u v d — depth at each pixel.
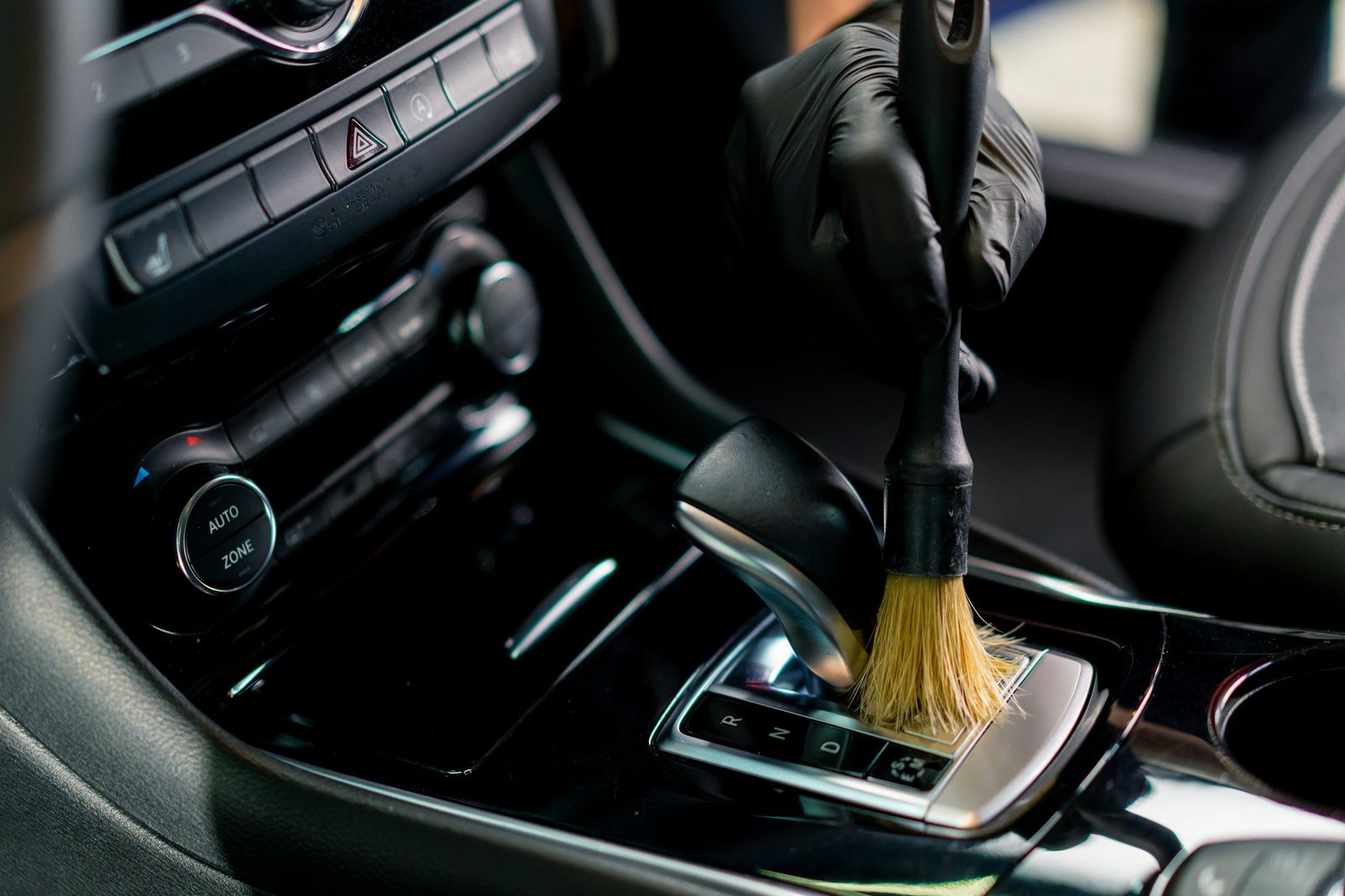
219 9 0.44
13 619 0.49
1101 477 0.77
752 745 0.50
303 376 0.60
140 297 0.44
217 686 0.56
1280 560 0.63
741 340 1.10
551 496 0.71
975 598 0.58
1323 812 0.43
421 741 0.53
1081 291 1.21
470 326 0.69
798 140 0.47
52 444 0.48
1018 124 0.50
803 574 0.46
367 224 0.51
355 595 0.62
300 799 0.49
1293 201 0.80
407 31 0.52
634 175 0.98
